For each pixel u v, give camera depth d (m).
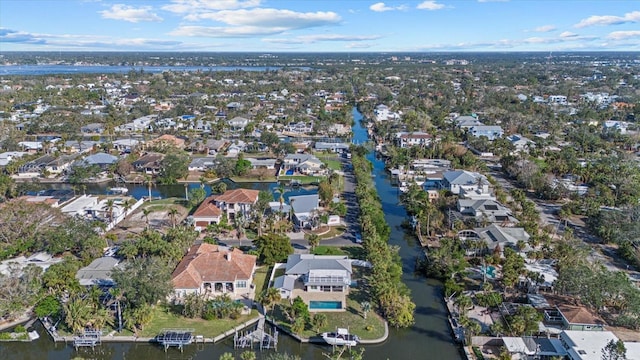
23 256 103.88
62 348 77.38
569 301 85.25
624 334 76.88
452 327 81.06
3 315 80.44
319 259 96.31
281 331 79.94
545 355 70.56
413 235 122.31
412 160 192.12
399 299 82.81
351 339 76.31
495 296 84.62
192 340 76.81
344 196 150.62
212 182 168.62
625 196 141.00
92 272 91.62
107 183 166.38
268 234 108.50
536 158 195.12
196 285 87.81
